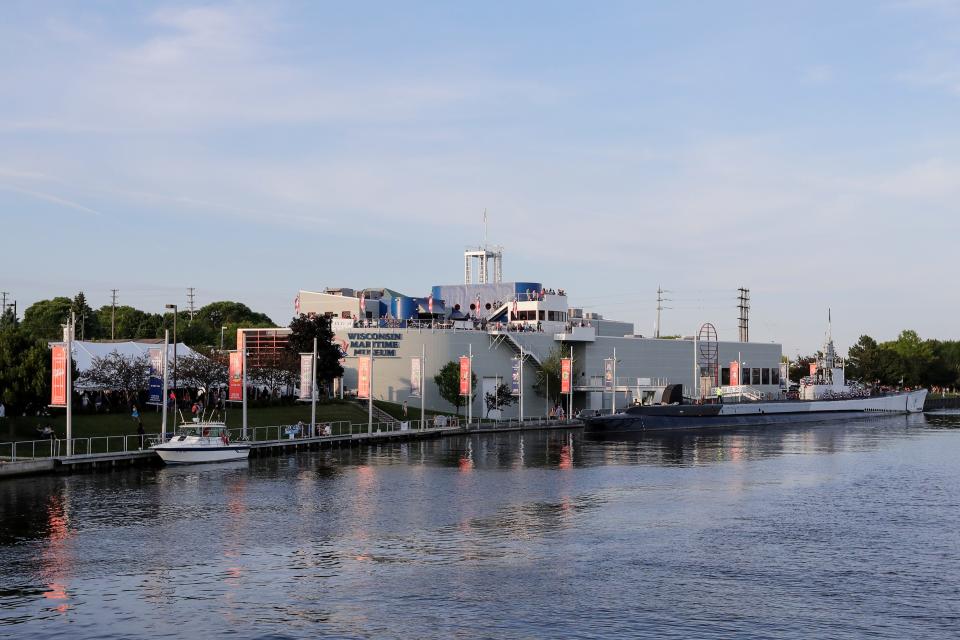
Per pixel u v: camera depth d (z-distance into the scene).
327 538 70.38
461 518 78.62
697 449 139.62
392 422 158.50
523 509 83.00
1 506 80.88
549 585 57.66
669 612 52.56
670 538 71.06
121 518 76.69
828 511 82.81
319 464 113.31
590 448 140.12
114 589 56.62
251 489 92.31
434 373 183.75
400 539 70.31
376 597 55.19
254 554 65.19
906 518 79.38
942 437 164.38
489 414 191.50
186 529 72.88
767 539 70.69
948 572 61.09
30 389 110.69
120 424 125.38
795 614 52.22
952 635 49.00
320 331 164.62
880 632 49.44
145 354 144.88
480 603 54.09
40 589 56.62
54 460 98.56
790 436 167.75
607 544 68.94
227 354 172.00
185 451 109.31
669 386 194.50
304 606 53.47
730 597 55.31
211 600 54.59
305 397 137.50
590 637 48.62
